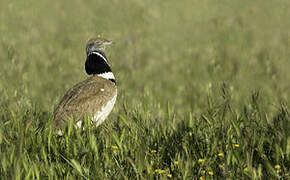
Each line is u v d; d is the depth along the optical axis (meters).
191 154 10.03
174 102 18.48
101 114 12.34
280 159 9.45
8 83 15.48
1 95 14.46
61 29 29.14
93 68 12.90
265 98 17.41
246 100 15.84
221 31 27.95
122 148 9.95
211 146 9.91
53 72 20.44
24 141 9.84
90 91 12.20
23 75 17.80
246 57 23.09
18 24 26.94
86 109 11.96
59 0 36.84
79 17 31.00
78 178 9.07
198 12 34.03
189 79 21.20
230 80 18.17
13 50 17.30
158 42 28.09
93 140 9.66
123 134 10.17
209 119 11.10
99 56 12.93
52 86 18.98
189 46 26.45
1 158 9.30
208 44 24.78
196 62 23.42
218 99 13.47
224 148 9.96
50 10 34.16
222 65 20.61
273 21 31.89
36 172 8.83
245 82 19.64
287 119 10.38
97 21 26.31
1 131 10.44
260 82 20.00
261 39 27.91
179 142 10.46
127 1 34.19
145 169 9.24
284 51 23.03
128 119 11.59
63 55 22.95
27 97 14.44
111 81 12.88
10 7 28.25
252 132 10.37
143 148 9.43
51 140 10.17
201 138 10.45
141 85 20.08
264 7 35.06
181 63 24.45
